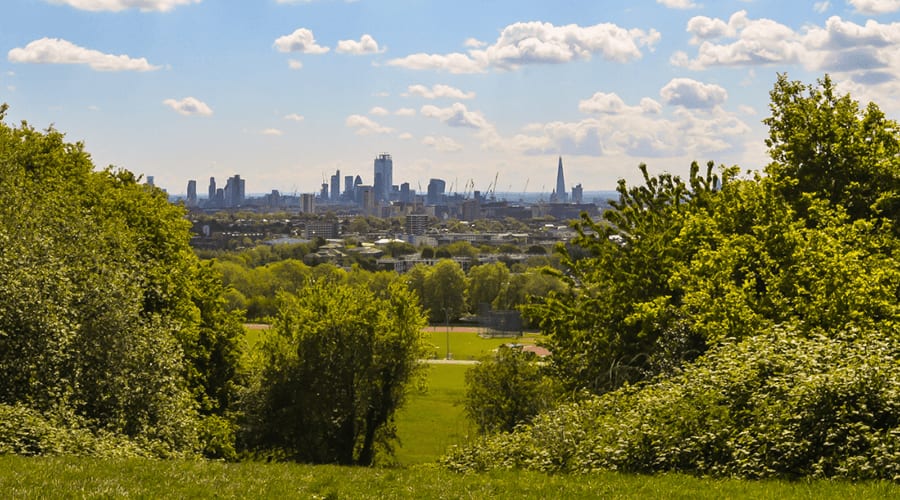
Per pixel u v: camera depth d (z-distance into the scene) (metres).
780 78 36.44
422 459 62.38
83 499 14.54
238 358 53.75
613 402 22.77
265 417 55.84
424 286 188.62
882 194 31.59
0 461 17.92
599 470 18.47
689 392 19.39
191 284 45.59
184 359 43.38
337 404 56.56
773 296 26.17
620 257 37.53
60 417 23.97
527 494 15.91
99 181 42.78
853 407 16.16
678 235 35.31
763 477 16.02
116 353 28.42
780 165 35.25
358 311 58.88
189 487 16.39
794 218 33.25
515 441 24.02
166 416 30.75
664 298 30.61
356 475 19.05
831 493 13.77
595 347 36.53
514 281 183.38
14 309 24.19
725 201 32.69
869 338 18.47
